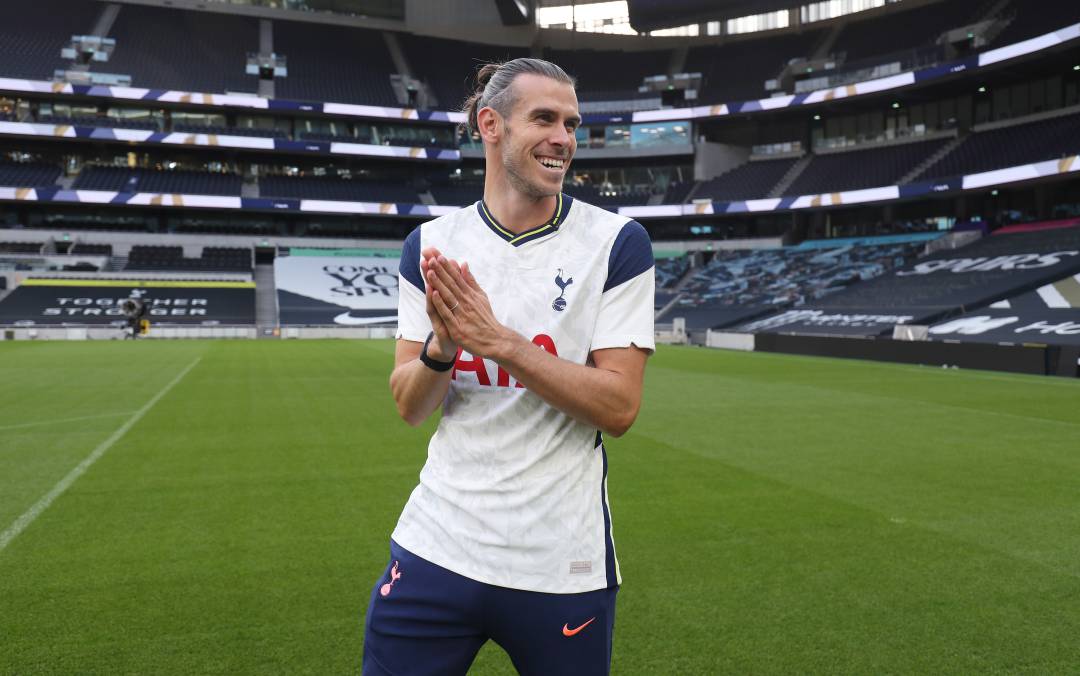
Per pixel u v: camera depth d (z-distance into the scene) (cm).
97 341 2866
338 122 4200
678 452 742
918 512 520
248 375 1521
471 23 4384
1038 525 488
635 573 395
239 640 312
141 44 4028
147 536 459
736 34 4425
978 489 589
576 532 140
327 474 638
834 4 4188
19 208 3784
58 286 3378
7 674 282
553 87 142
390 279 3919
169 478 620
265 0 4269
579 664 140
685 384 1402
